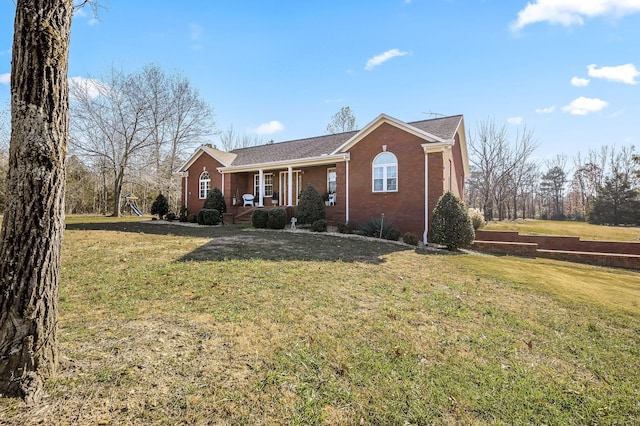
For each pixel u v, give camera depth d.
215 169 20.66
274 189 20.14
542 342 4.03
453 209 11.48
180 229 13.62
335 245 10.19
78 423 2.10
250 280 5.74
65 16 2.49
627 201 30.73
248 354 3.21
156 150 27.58
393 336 3.86
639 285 7.77
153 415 2.26
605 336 4.33
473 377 3.10
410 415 2.50
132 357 2.96
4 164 23.31
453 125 14.64
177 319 3.94
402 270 7.45
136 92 25.34
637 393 3.01
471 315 4.78
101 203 36.16
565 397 2.89
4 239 2.28
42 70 2.31
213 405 2.42
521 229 18.27
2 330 2.24
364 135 14.81
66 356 2.86
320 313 4.43
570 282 7.39
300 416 2.39
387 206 14.13
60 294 4.63
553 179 46.22
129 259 6.99
